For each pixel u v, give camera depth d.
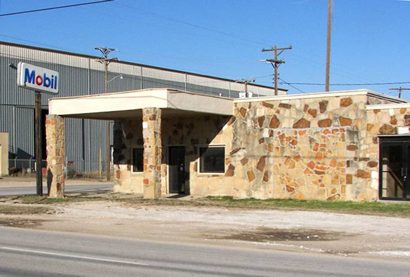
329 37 33.72
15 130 57.97
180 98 23.88
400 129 22.03
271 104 25.19
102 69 66.44
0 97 56.44
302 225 16.55
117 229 15.88
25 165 58.41
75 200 24.59
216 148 26.83
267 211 20.02
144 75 71.75
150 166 23.94
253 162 25.59
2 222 17.62
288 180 24.64
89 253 11.41
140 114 26.95
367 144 22.83
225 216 18.70
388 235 14.59
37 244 12.72
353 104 23.16
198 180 27.19
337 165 23.47
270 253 11.87
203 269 9.73
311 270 9.83
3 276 8.96
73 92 62.91
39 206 22.27
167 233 15.08
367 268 10.13
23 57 58.34
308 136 24.19
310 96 24.17
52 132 27.00
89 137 65.00
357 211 19.77
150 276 9.05
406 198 22.00
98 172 63.09
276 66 53.31
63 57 62.19
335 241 13.67
